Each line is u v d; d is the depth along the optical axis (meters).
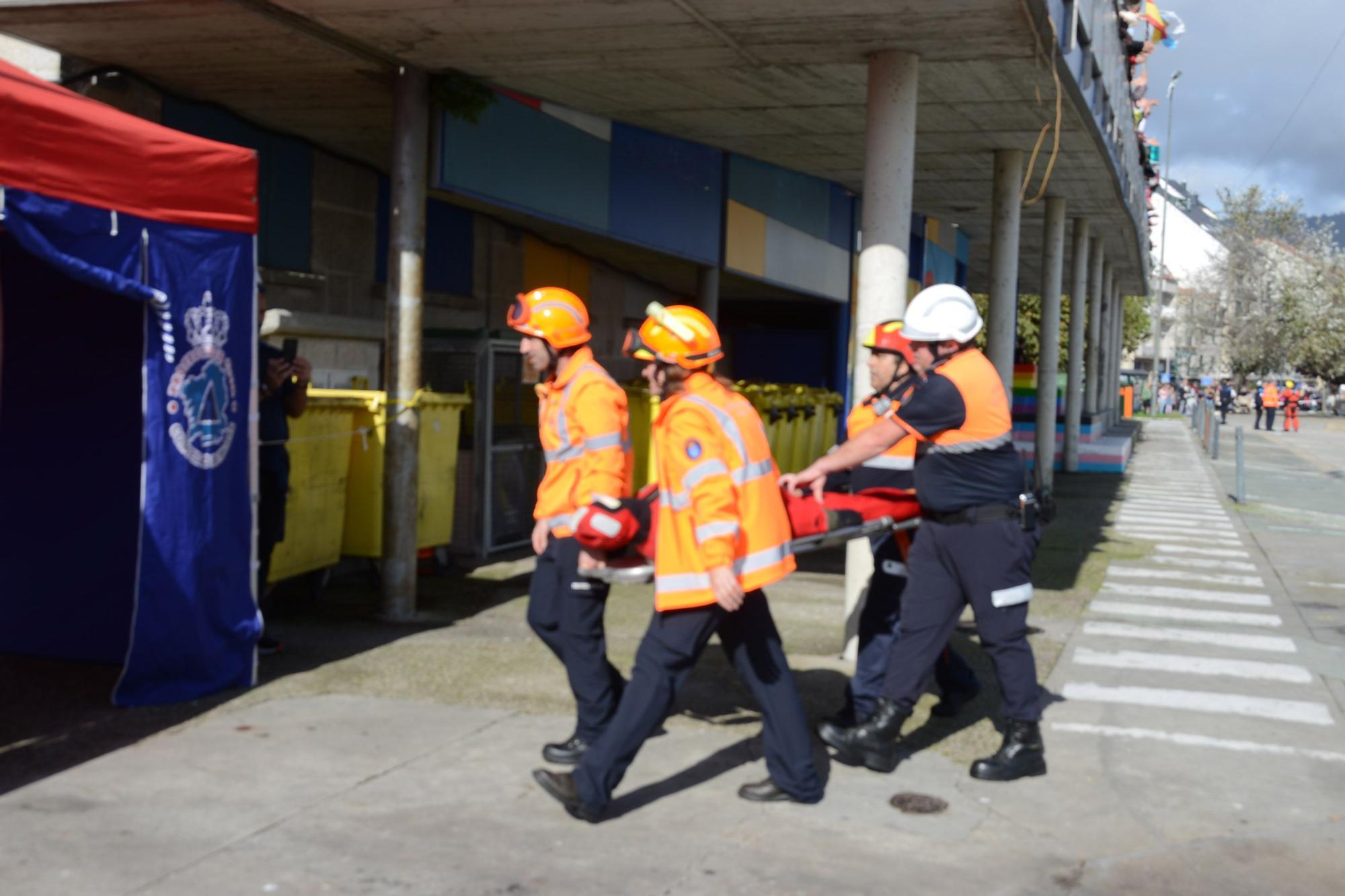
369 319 10.32
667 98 9.21
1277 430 46.69
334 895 3.75
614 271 14.38
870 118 7.25
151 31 7.00
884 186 7.12
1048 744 5.62
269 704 5.80
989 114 9.71
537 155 9.25
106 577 6.42
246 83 8.03
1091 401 26.34
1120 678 6.95
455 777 4.84
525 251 12.44
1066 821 4.62
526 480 10.82
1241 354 75.56
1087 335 28.39
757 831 4.39
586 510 4.41
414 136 7.90
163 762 4.93
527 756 5.11
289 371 6.88
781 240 15.02
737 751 5.29
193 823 4.29
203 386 5.71
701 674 6.61
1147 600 9.52
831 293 17.27
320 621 7.82
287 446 7.80
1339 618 8.91
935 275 20.23
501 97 8.66
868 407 5.73
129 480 6.35
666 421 4.31
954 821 4.57
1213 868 4.22
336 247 9.89
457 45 7.36
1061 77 8.24
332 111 8.63
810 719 5.90
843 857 4.19
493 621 7.91
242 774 4.82
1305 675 7.10
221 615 5.91
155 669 5.71
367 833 4.25
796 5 6.41
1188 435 39.47
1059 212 16.70
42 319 6.38
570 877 3.95
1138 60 17.39
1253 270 75.94
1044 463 18.47
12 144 4.59
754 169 13.92
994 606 4.95
